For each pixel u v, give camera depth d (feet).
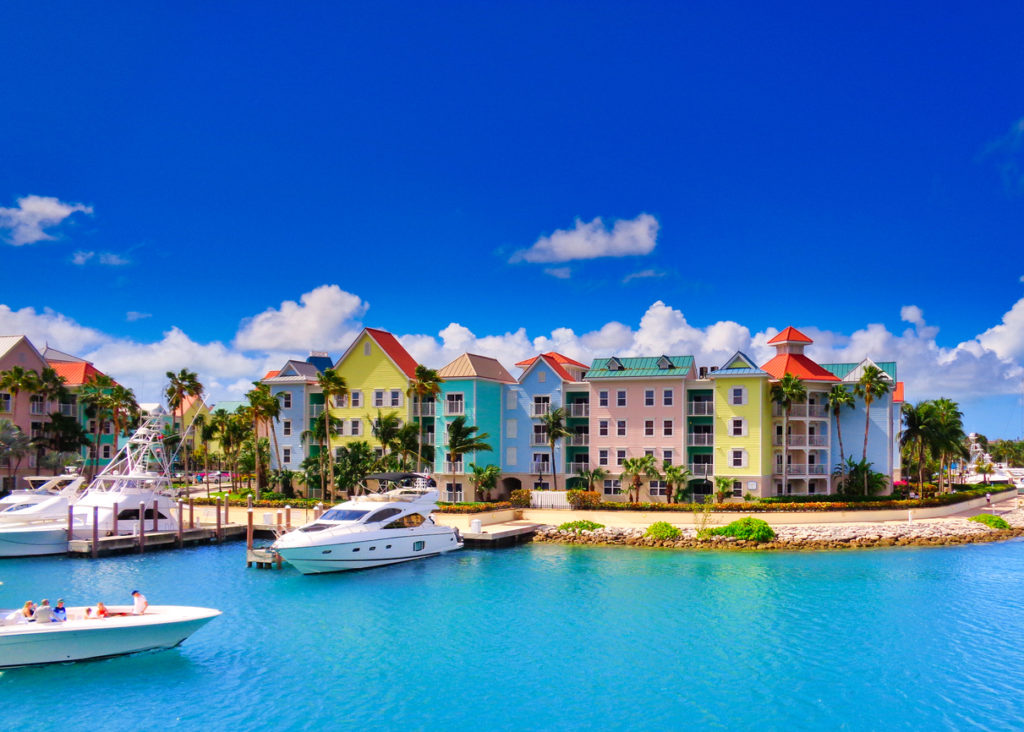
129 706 84.43
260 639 108.58
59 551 171.73
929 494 252.62
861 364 245.65
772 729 79.36
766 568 158.30
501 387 254.27
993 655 101.30
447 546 178.29
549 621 117.91
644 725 80.18
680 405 230.48
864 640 107.65
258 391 245.24
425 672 95.35
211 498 231.71
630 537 190.39
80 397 277.23
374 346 255.50
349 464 222.89
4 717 81.46
